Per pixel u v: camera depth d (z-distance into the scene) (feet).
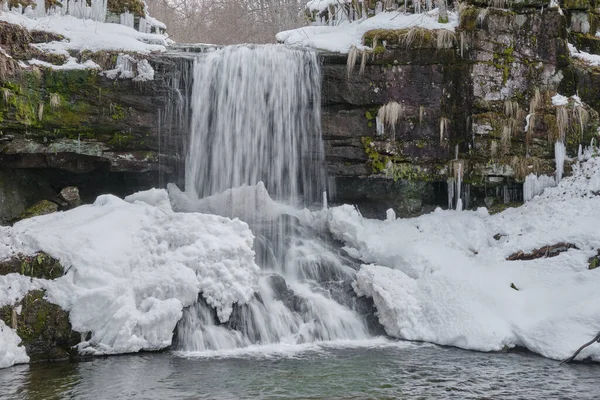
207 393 25.32
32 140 40.06
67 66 40.50
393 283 36.24
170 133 42.91
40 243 32.55
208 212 42.70
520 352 32.24
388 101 43.52
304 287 37.55
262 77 43.65
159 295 32.53
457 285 35.50
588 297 33.12
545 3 43.60
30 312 30.81
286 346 33.04
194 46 46.14
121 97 41.63
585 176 41.34
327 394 25.34
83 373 27.91
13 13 41.60
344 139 43.91
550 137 42.19
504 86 43.37
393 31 43.96
